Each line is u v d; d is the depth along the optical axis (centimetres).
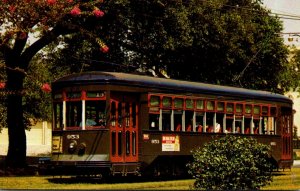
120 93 2184
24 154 2867
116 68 3641
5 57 2795
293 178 2577
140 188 1977
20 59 2814
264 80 4578
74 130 2191
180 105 2392
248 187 1755
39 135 5256
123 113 2191
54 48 3844
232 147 1770
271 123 2880
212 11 3569
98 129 2147
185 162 2462
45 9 2233
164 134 2322
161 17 3083
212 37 3669
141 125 2244
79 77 2200
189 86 2442
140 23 3091
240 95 2684
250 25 4131
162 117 2322
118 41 3391
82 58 3684
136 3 2953
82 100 2181
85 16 2698
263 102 2828
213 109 2536
